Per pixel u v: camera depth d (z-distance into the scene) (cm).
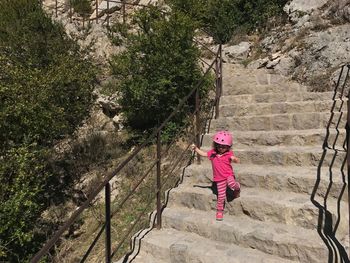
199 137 560
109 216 341
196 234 394
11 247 690
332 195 378
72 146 926
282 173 425
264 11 1148
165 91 750
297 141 501
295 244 321
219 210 396
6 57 977
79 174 847
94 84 1038
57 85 906
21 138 819
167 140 754
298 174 415
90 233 647
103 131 936
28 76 874
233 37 1157
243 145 537
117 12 1505
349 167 263
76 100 975
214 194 427
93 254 571
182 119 762
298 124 545
